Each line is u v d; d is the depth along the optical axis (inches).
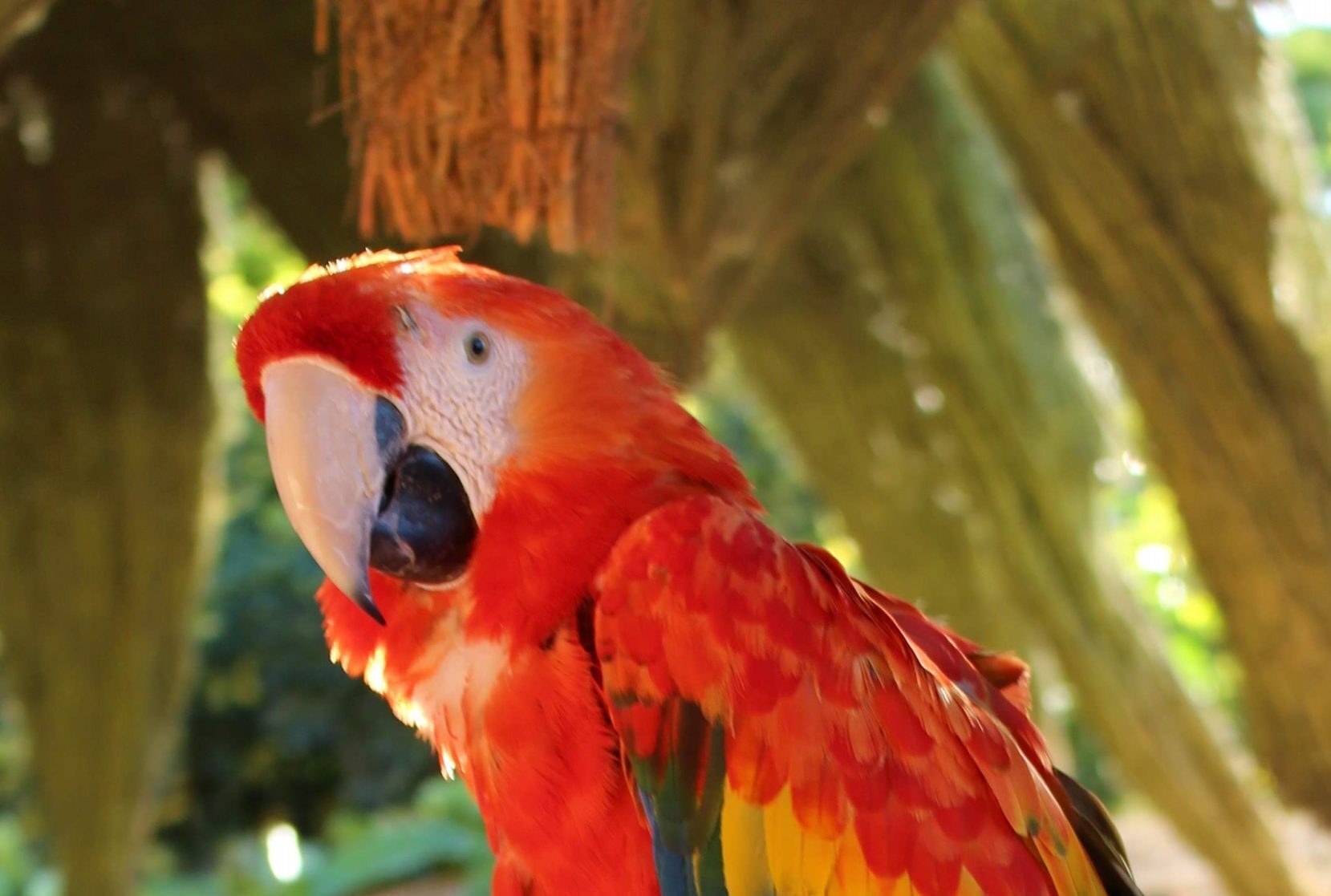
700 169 108.4
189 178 183.8
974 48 155.4
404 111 78.5
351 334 67.7
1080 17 148.3
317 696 411.5
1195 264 150.9
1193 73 146.4
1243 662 161.8
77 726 188.2
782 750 66.1
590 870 70.2
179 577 192.4
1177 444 158.6
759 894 65.9
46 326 179.9
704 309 115.5
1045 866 69.5
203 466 193.9
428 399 68.6
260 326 69.1
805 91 113.6
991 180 196.5
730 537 67.9
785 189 116.5
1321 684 155.7
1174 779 192.2
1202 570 162.6
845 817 66.1
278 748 407.8
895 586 198.4
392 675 74.2
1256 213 148.4
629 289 109.0
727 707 66.4
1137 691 193.5
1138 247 152.5
